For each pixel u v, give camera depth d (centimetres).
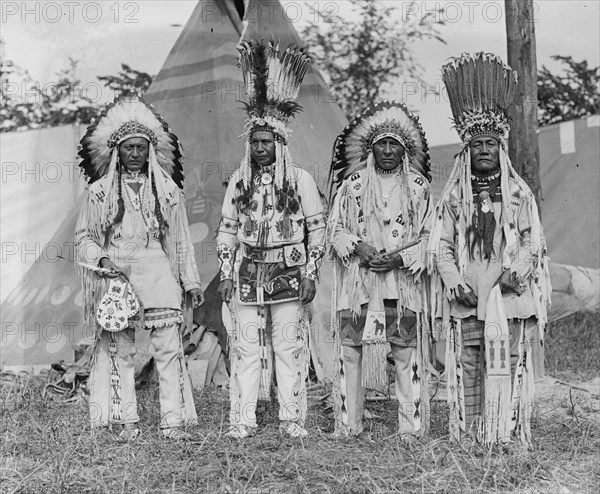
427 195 536
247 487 437
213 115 795
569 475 457
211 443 518
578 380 756
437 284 525
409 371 530
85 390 660
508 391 502
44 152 989
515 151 763
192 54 825
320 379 698
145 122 551
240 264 546
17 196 983
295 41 817
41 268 823
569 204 1017
